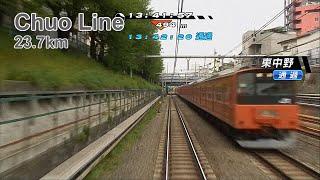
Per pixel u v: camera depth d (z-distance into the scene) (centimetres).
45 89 946
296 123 1433
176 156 1312
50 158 935
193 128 2266
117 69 3572
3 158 695
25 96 802
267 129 1434
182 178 994
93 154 1092
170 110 4097
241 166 1164
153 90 6359
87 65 2595
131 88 3000
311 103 3400
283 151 1427
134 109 3077
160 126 2364
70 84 1188
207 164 1167
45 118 915
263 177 1022
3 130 698
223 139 1777
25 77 885
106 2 2764
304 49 5062
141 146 1538
